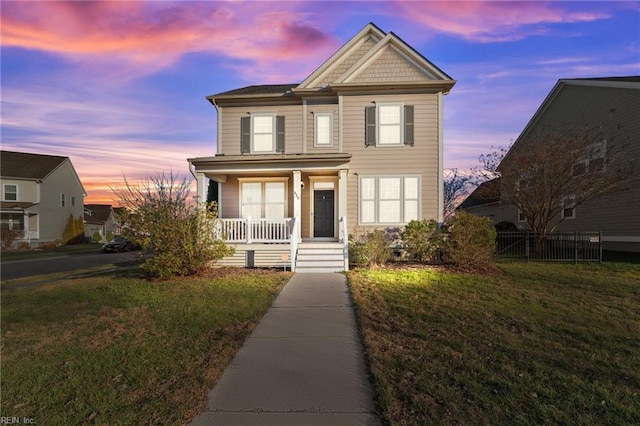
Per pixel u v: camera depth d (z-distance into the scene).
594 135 16.27
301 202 15.02
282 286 9.14
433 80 13.84
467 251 11.16
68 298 8.20
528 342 5.01
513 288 8.61
